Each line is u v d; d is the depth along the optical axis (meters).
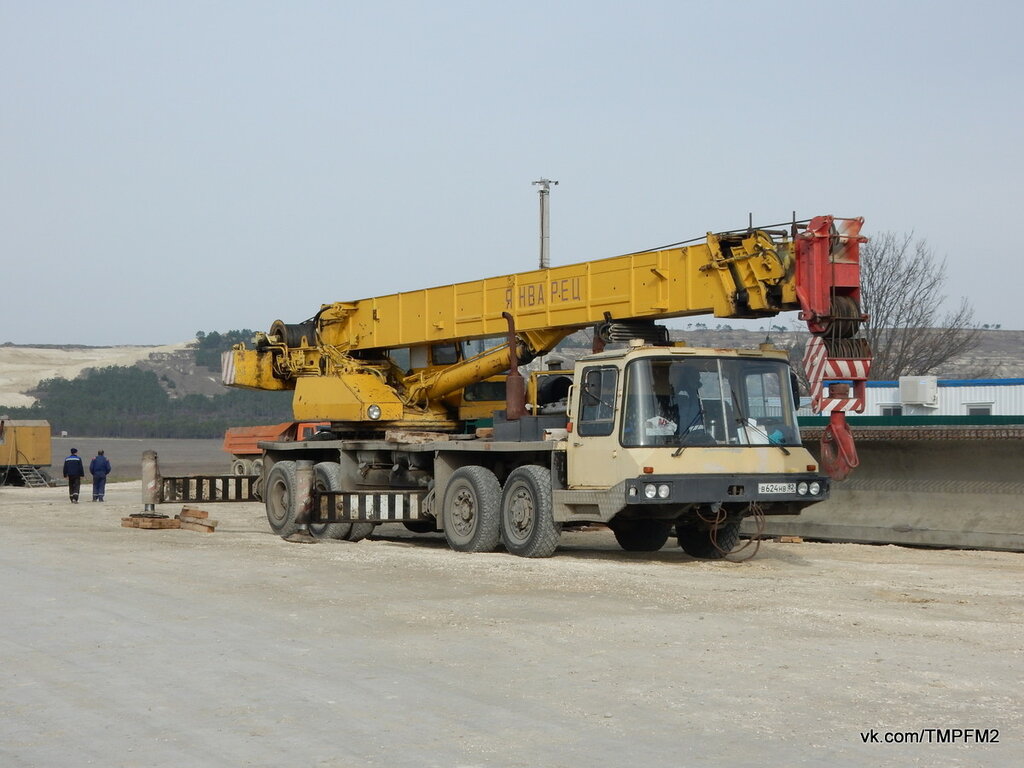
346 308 21.50
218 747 6.77
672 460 14.67
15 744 6.91
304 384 21.14
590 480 15.31
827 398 14.31
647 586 12.76
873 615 10.86
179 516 22.89
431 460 19.28
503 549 17.69
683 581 13.24
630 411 14.82
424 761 6.44
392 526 23.69
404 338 20.41
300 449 21.30
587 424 15.48
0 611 11.55
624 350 15.02
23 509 30.38
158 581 13.61
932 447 17.72
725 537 16.75
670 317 16.20
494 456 17.86
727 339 112.00
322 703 7.73
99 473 36.12
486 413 20.31
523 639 9.74
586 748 6.65
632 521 17.19
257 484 22.45
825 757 6.48
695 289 15.59
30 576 14.31
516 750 6.62
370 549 17.47
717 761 6.39
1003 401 35.81
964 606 11.48
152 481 22.41
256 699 7.87
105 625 10.70
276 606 11.63
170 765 6.46
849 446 14.50
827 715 7.33
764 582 13.19
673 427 14.84
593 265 17.05
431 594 12.32
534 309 17.98
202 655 9.30
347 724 7.21
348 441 20.19
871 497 18.34
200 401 178.38
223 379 22.77
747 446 15.13
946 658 8.96
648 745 6.70
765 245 14.76
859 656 9.02
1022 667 8.67
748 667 8.65
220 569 14.71
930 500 17.67
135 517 22.53
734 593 12.27
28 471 52.31
